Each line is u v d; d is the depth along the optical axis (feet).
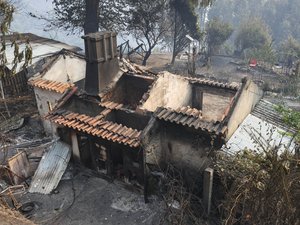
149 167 34.88
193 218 31.94
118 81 42.37
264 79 105.19
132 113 37.58
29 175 41.09
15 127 53.36
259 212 21.75
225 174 29.58
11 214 26.32
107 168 38.45
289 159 20.24
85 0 90.84
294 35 193.57
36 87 49.44
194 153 34.27
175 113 33.94
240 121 38.50
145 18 97.35
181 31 107.14
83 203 36.45
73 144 40.19
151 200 36.06
